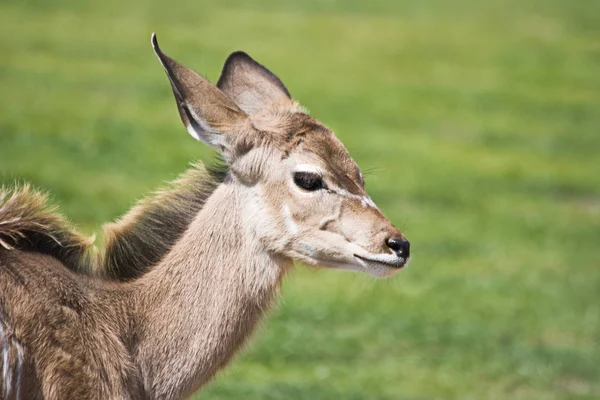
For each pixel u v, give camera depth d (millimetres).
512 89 46688
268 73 11688
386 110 40344
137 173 28234
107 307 9836
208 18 57438
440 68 50094
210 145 10242
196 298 10133
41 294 9383
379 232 10344
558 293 22422
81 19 52781
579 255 25516
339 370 17672
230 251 10234
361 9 64688
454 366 18297
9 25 49000
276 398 15914
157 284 10141
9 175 25781
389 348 19016
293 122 10594
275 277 10391
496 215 28141
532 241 26297
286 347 18375
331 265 10430
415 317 20359
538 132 39250
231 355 10305
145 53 45844
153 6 58875
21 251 9609
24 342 9102
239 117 10336
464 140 37000
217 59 46031
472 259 24531
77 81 39250
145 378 9969
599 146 37844
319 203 10320
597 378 18328
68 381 9273
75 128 32125
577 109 43656
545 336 20141
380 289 21922
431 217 27391
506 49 56031
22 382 9070
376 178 30328
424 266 23672
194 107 10141
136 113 35281
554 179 32375
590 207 30078
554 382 18047
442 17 63938
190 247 10242
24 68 40406
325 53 51188
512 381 17891
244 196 10336
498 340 19672
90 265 10055
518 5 69188
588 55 55906
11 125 31547
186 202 10492
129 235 10328
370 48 53562
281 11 62000
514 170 33000
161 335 10023
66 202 24875
